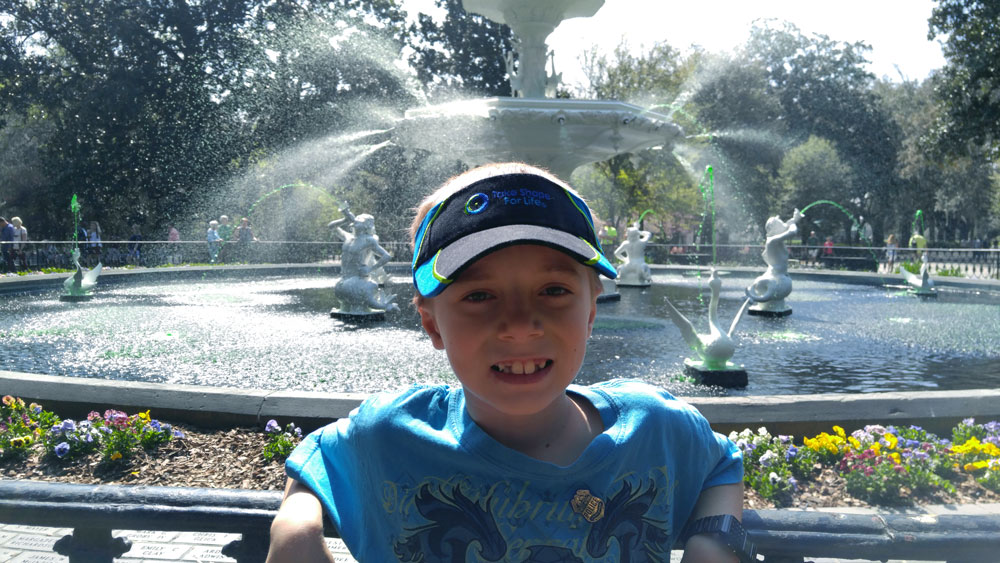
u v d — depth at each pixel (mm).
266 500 1823
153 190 31531
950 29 26047
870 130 44625
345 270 10539
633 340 8609
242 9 31438
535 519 1241
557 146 11719
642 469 1309
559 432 1319
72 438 4359
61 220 34062
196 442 4523
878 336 9273
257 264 20062
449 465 1263
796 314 11820
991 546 1643
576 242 1124
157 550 3395
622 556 1284
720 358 6305
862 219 46188
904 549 1653
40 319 10414
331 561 1251
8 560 3324
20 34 30625
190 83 30391
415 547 1270
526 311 1135
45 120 35906
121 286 15852
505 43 36719
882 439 4258
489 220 1142
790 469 4082
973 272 21906
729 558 1300
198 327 9602
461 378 1191
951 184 48812
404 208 32625
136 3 30016
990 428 4523
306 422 4684
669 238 41969
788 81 45562
